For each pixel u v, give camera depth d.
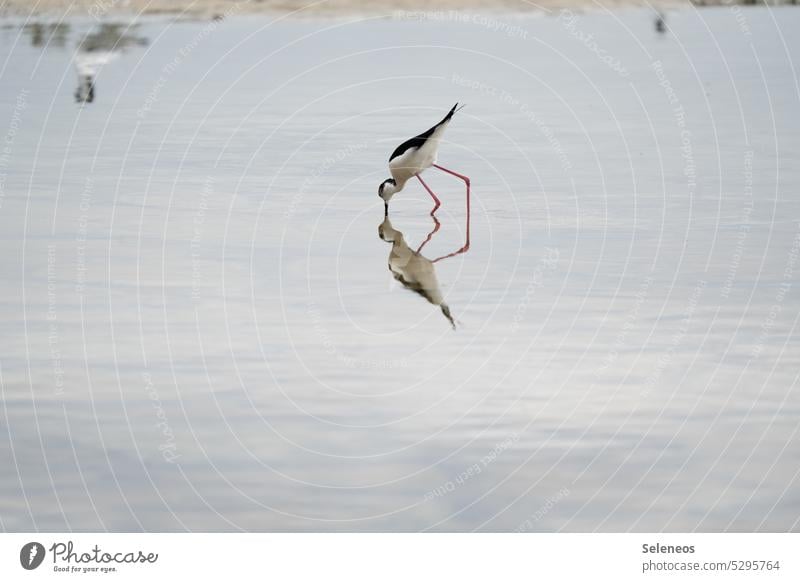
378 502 9.41
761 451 10.19
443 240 17.73
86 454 10.14
